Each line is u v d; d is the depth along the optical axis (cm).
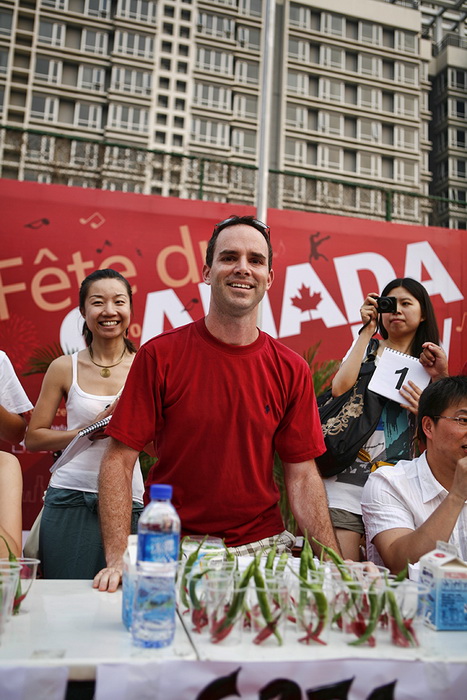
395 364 264
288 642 112
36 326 456
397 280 289
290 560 149
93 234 475
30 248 462
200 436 179
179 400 180
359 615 112
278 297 497
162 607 105
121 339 277
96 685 95
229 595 110
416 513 187
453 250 541
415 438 263
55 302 462
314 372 467
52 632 111
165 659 98
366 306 279
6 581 112
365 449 259
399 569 171
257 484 183
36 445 262
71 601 133
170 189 524
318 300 505
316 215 518
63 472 245
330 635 117
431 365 260
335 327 504
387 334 288
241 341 185
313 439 192
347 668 102
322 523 179
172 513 110
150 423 181
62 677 95
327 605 112
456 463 182
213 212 501
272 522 187
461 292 535
